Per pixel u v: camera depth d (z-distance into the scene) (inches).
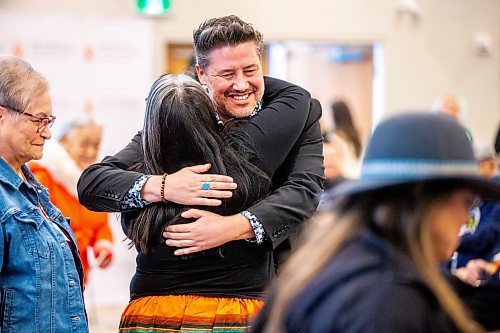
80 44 253.3
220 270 88.4
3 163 89.7
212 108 89.7
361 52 332.8
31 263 87.4
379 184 54.5
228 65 90.7
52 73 251.9
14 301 86.4
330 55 341.4
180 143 88.1
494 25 291.7
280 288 58.1
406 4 282.8
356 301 52.0
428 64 288.4
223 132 90.5
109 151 257.1
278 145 90.5
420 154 54.2
